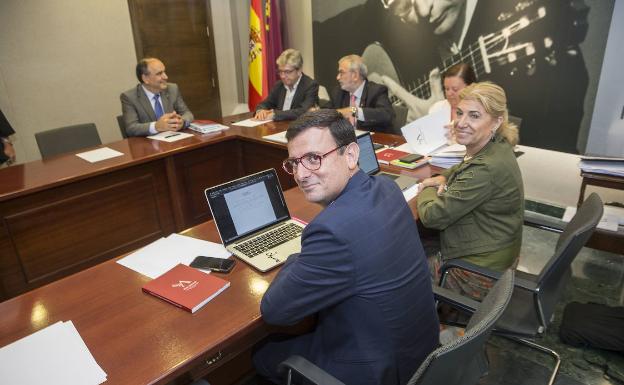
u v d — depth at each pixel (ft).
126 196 8.35
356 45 12.51
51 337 3.29
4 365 3.00
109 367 2.97
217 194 4.59
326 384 2.97
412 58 11.41
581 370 5.58
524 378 5.51
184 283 3.87
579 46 8.62
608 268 7.92
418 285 3.26
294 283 3.14
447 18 10.41
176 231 9.43
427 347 3.44
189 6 14.46
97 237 8.06
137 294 3.83
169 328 3.36
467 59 10.35
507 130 5.08
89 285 4.00
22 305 3.72
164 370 2.94
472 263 4.90
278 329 4.42
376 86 9.81
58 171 7.47
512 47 9.53
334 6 12.60
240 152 10.27
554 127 9.43
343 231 2.97
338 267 2.98
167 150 8.52
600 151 8.98
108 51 13.14
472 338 2.50
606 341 5.74
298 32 14.25
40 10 11.68
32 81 11.92
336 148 3.21
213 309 3.58
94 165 7.76
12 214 6.85
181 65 14.76
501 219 5.06
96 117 13.34
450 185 5.17
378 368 3.12
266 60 14.14
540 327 4.42
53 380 2.86
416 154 7.30
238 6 15.60
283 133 9.41
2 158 10.24
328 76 13.60
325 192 3.31
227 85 16.38
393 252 3.10
